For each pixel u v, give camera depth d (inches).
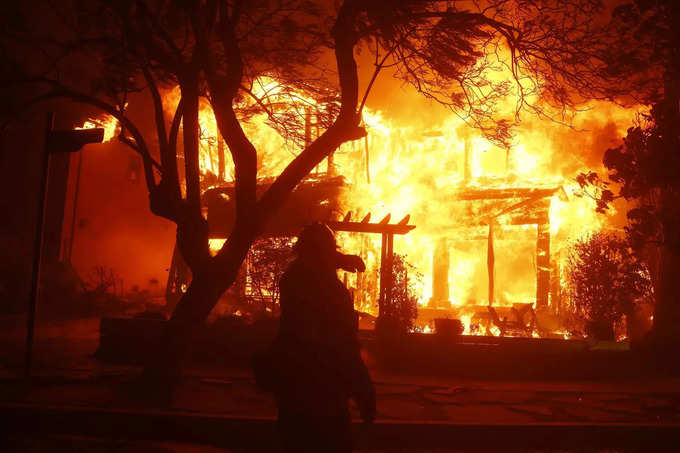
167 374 278.2
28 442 201.5
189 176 314.2
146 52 327.6
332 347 115.3
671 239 432.5
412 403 291.7
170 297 834.2
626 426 246.5
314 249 125.1
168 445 206.2
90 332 621.3
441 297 837.2
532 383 387.2
